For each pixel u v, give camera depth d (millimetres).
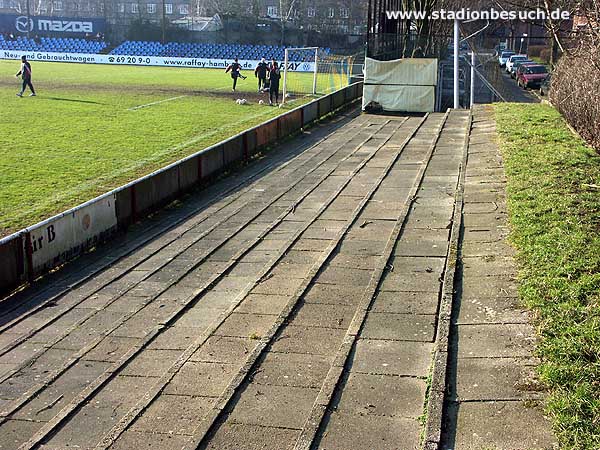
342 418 6047
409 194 14617
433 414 5633
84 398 7070
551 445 5113
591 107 15805
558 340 6441
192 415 6469
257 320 8734
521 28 65188
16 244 10992
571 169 13258
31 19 74875
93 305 10219
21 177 18141
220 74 55031
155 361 7961
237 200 16281
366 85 30562
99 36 75812
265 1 100438
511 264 8953
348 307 8828
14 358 8547
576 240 8969
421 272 9719
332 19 89188
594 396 5480
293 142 23828
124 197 14219
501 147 17031
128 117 29031
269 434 5961
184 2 108562
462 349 6801
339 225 13148
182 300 10070
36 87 40875
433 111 30172
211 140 23828
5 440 6512
